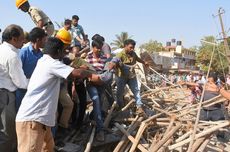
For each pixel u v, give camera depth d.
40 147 4.61
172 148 5.94
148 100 8.86
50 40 4.64
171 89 10.06
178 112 7.80
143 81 10.08
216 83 8.85
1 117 5.18
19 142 4.57
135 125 6.86
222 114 8.34
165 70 45.84
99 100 6.62
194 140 5.96
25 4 7.32
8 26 5.25
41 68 4.56
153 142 6.27
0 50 5.22
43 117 4.53
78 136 6.55
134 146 6.11
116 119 7.34
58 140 6.23
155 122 6.87
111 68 6.81
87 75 4.68
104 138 6.41
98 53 7.00
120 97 7.61
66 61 6.03
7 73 5.20
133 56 7.63
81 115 6.68
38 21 7.27
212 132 6.06
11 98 5.24
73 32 9.52
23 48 5.61
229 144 7.39
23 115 4.52
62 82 5.89
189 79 27.09
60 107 6.10
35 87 4.53
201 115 8.33
